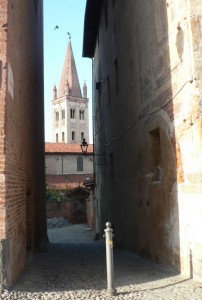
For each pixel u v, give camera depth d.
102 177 19.66
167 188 8.16
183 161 7.25
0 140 6.05
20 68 8.40
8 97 6.38
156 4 8.91
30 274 7.36
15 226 6.87
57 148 53.41
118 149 14.71
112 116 16.23
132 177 11.91
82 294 5.85
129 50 12.17
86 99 95.44
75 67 95.75
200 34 6.85
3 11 6.39
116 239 15.01
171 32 7.87
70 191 41.88
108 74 17.27
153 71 9.24
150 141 9.71
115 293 5.84
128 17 12.27
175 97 7.67
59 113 94.81
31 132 11.57
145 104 10.07
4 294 5.57
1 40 6.32
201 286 6.15
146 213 9.99
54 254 11.41
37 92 14.80
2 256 5.80
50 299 5.52
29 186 10.50
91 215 32.66
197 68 6.76
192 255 6.78
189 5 6.91
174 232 7.71
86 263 9.31
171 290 6.02
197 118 6.66
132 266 8.77
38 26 15.62
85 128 94.44
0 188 5.92
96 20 21.02
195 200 6.70
